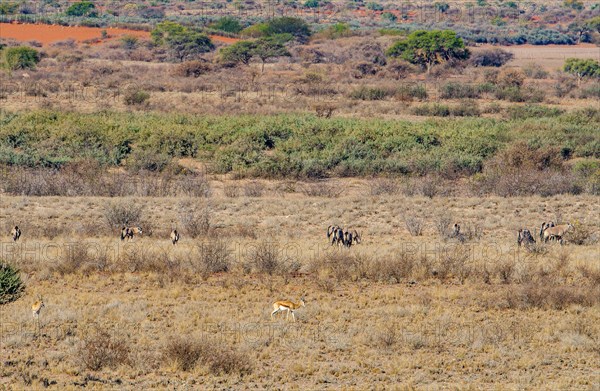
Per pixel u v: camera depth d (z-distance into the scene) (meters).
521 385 20.48
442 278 29.95
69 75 103.31
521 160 57.00
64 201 44.50
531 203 45.81
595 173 53.25
